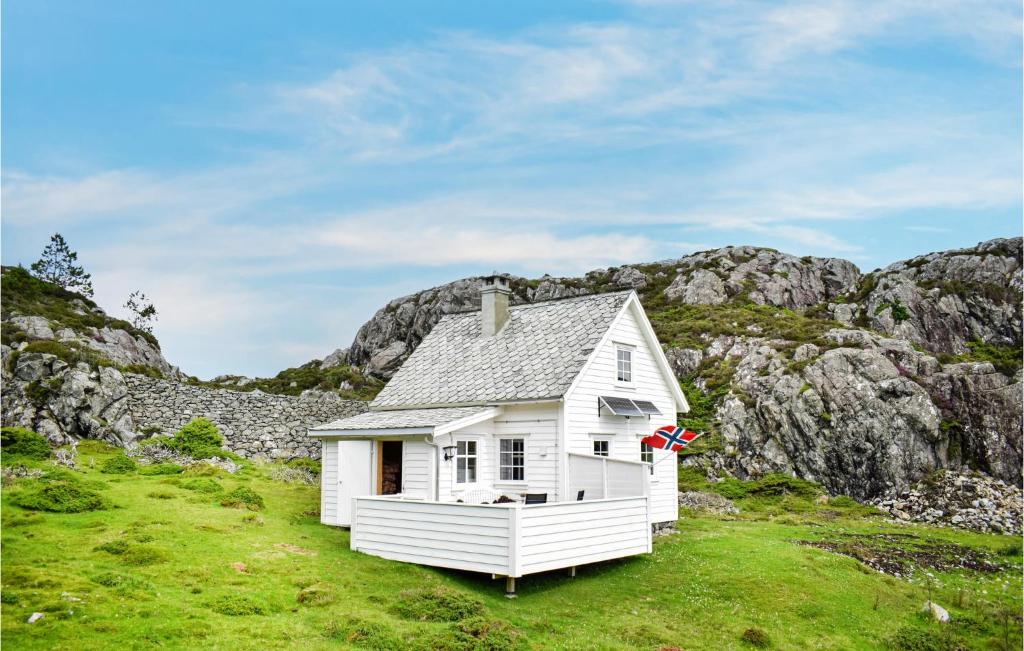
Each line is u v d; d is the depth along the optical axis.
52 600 10.40
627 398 22.56
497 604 13.96
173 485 20.84
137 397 31.25
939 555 22.91
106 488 19.00
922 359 39.09
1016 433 34.53
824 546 22.12
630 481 18.61
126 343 47.81
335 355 78.69
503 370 22.33
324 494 20.55
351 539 17.02
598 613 14.33
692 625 14.02
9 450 21.16
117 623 10.05
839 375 37.53
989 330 57.38
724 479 35.25
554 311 24.36
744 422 38.16
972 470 33.78
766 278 67.06
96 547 13.43
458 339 25.75
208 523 16.47
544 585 15.92
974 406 35.84
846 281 71.25
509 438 20.94
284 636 10.59
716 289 64.75
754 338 48.16
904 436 34.66
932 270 68.56
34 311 44.72
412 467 19.59
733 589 16.16
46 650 8.94
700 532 23.20
